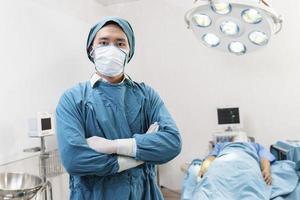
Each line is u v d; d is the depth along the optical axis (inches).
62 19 108.8
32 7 94.5
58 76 105.0
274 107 122.4
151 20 140.9
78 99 43.3
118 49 45.3
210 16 65.4
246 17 62.4
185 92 135.4
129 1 143.7
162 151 42.4
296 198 73.9
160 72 139.4
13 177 72.7
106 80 45.7
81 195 41.3
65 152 40.0
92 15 129.6
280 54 121.1
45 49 99.4
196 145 133.6
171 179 137.4
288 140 117.3
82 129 42.1
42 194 85.4
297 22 118.9
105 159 39.7
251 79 125.5
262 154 93.9
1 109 81.9
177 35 136.6
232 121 116.3
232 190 70.0
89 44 48.3
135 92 47.3
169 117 47.1
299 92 118.9
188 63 135.0
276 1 121.3
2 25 83.4
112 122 43.4
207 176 75.2
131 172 42.9
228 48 74.5
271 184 78.6
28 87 91.5
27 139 89.9
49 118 86.6
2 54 83.0
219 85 130.0
